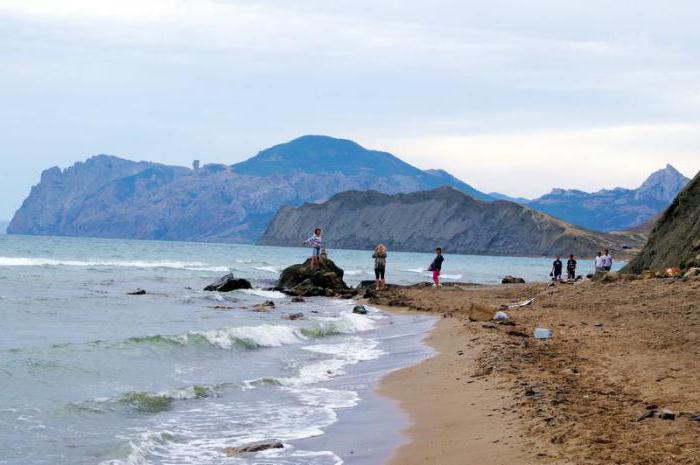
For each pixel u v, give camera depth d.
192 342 19.23
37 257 80.56
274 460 9.45
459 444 9.65
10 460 9.33
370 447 9.98
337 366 17.44
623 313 22.41
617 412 10.43
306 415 12.15
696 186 35.44
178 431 11.10
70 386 13.90
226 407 12.78
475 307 25.77
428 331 23.70
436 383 14.37
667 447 8.57
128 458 9.40
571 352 16.34
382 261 41.62
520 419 10.48
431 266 43.91
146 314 28.02
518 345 18.00
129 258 90.38
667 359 14.40
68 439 10.44
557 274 48.88
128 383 14.55
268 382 15.00
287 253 178.75
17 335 20.84
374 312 31.41
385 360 18.25
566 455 8.49
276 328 22.23
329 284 43.62
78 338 20.61
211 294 37.62
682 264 32.41
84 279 47.31
